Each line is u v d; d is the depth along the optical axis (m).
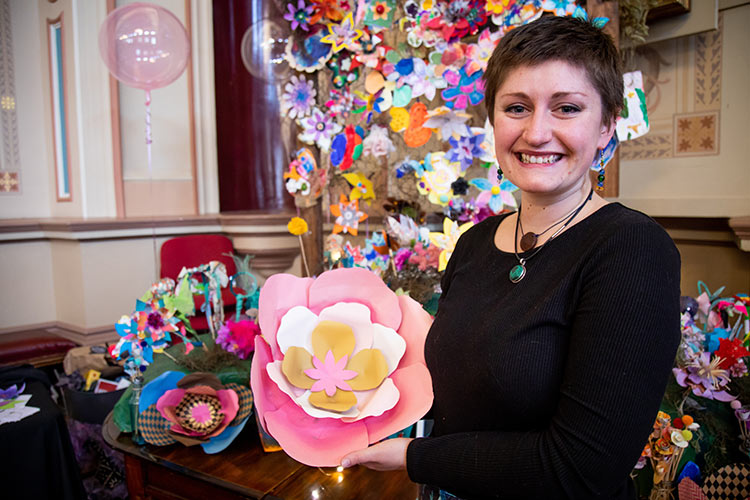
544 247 0.73
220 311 1.48
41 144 3.20
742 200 1.82
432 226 1.85
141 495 1.23
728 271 1.92
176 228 3.16
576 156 0.68
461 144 1.34
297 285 0.90
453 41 1.36
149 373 1.39
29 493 1.53
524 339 0.68
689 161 1.95
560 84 0.66
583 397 0.60
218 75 3.68
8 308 2.90
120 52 2.53
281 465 1.12
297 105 1.55
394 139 2.14
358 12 1.42
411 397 0.77
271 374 0.78
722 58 1.85
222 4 3.66
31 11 3.10
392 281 1.48
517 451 0.64
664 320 0.59
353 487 1.02
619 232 0.65
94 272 2.85
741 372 1.09
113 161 3.07
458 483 0.67
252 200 3.93
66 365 2.39
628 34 1.74
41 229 2.97
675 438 1.00
